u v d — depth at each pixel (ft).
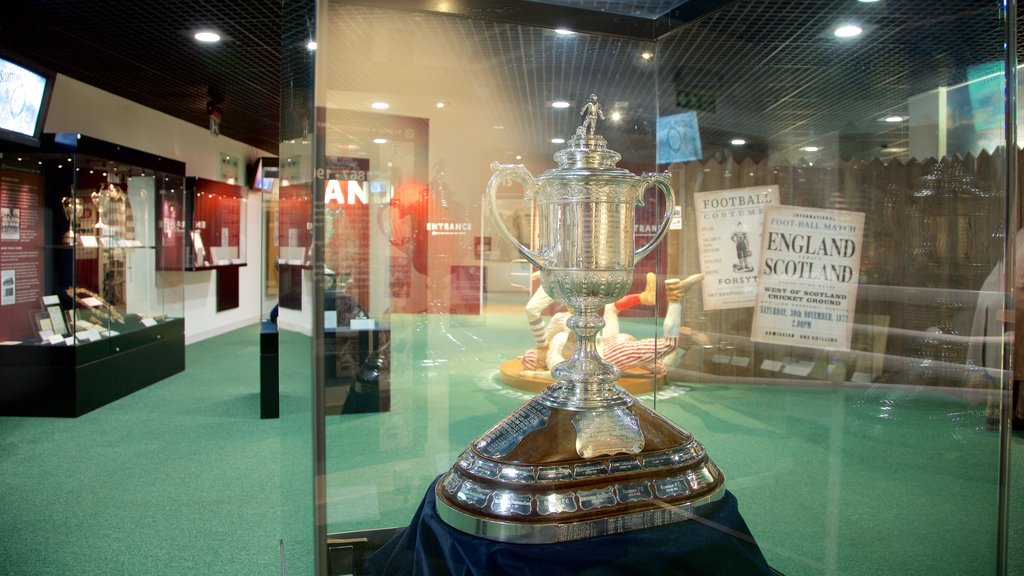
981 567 4.88
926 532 5.19
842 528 5.45
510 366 7.72
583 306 4.36
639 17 5.38
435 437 6.08
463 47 5.11
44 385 13.42
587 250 4.21
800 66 5.47
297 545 4.34
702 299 6.83
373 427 5.74
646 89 6.07
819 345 6.13
